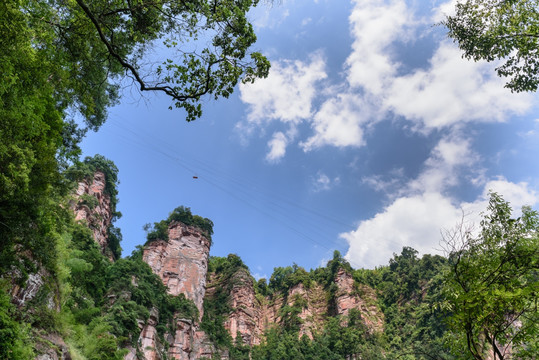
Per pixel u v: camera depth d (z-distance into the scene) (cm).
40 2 1369
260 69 1312
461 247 949
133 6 1230
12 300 2327
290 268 17175
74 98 2056
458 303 888
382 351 10944
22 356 1866
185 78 1245
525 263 894
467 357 892
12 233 1778
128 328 6212
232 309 12250
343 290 14012
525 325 823
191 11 1238
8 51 1330
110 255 9356
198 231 13062
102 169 10444
